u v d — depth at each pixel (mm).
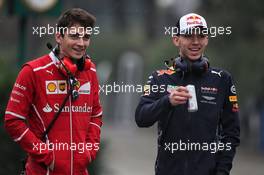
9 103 20031
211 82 20328
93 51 153125
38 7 40625
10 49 90750
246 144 96062
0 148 33438
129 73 141250
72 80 20078
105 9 154000
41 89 19984
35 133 20141
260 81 83688
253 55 83750
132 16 168125
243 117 96062
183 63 20250
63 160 19984
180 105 20062
